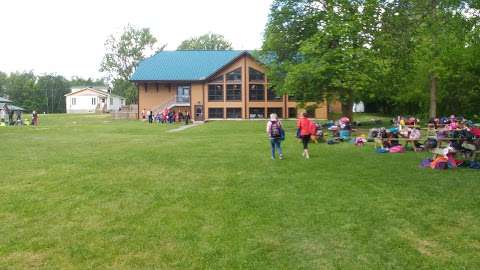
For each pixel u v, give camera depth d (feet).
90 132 119.96
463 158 55.26
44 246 25.73
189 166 53.31
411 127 77.46
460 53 110.73
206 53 225.15
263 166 52.60
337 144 78.07
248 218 30.76
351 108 123.75
